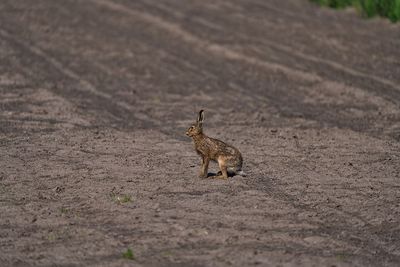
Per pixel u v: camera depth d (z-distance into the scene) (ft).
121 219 127.44
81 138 183.73
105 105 224.94
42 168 157.07
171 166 158.51
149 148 175.01
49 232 122.42
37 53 293.84
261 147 176.45
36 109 215.51
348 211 132.87
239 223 125.59
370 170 157.79
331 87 244.22
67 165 159.22
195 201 135.54
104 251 115.03
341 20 341.82
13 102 223.10
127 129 196.54
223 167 148.46
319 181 149.48
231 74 265.95
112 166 158.30
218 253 113.91
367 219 129.39
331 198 139.23
